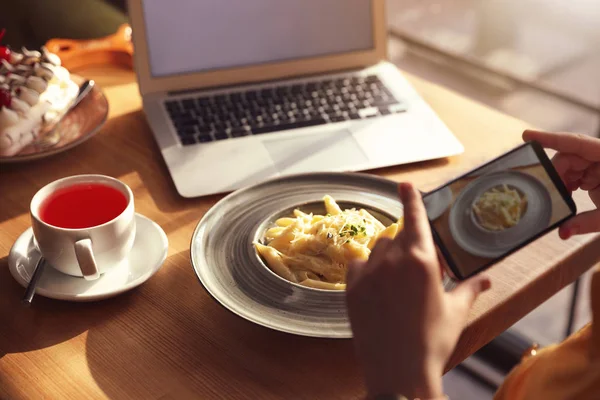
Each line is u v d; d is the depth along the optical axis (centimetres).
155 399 76
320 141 108
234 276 85
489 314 84
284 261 86
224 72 118
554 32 300
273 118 111
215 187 100
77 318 84
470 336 83
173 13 115
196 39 116
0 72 108
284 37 120
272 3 118
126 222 86
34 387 77
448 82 284
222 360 80
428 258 67
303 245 87
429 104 118
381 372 65
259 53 119
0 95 102
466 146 110
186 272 89
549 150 105
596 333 74
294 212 92
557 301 183
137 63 114
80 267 83
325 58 121
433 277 66
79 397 76
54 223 85
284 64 120
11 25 149
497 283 87
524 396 77
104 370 79
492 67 285
